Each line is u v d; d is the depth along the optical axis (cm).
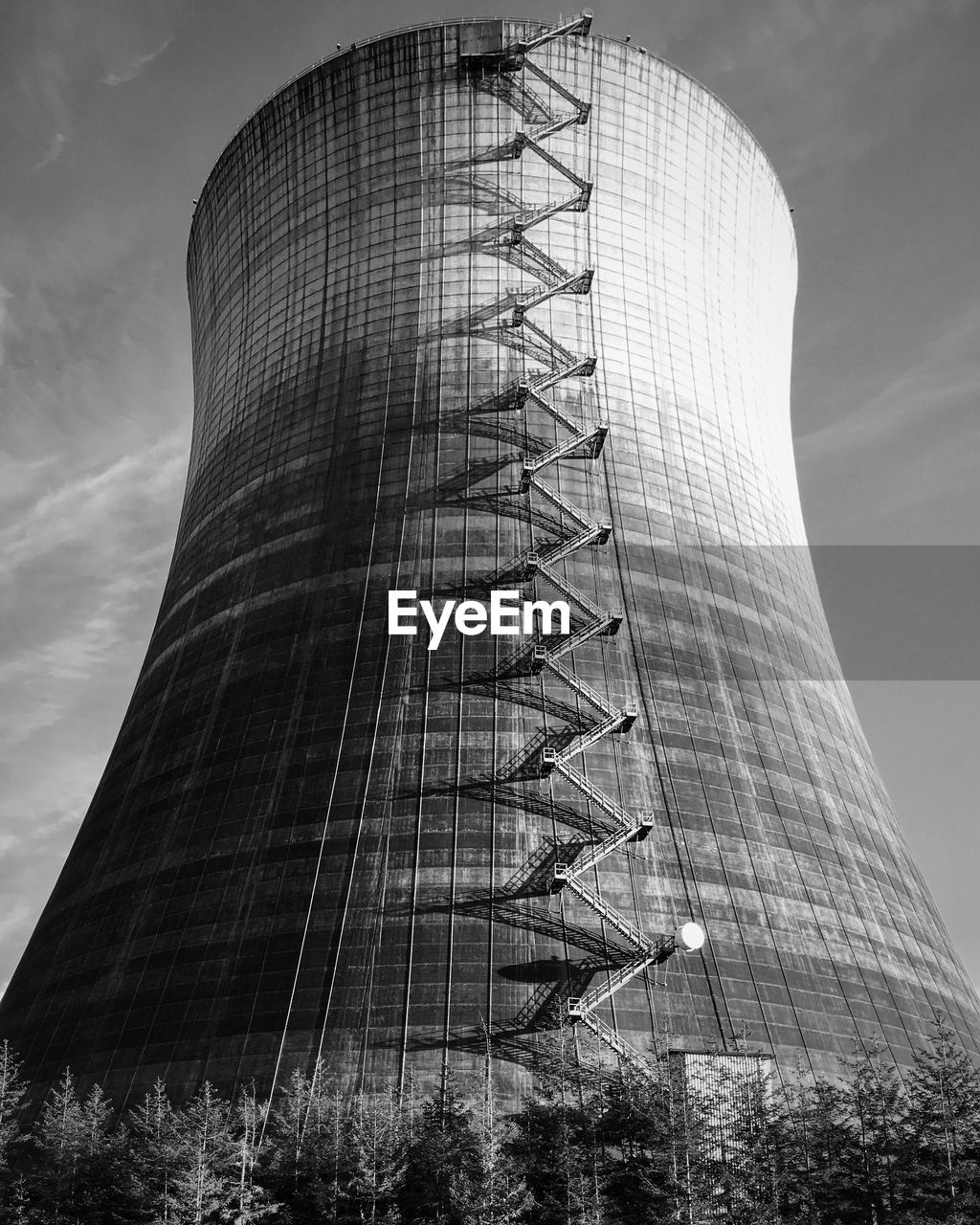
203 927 4572
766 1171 3291
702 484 5869
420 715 4884
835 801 5331
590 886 4416
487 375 5750
